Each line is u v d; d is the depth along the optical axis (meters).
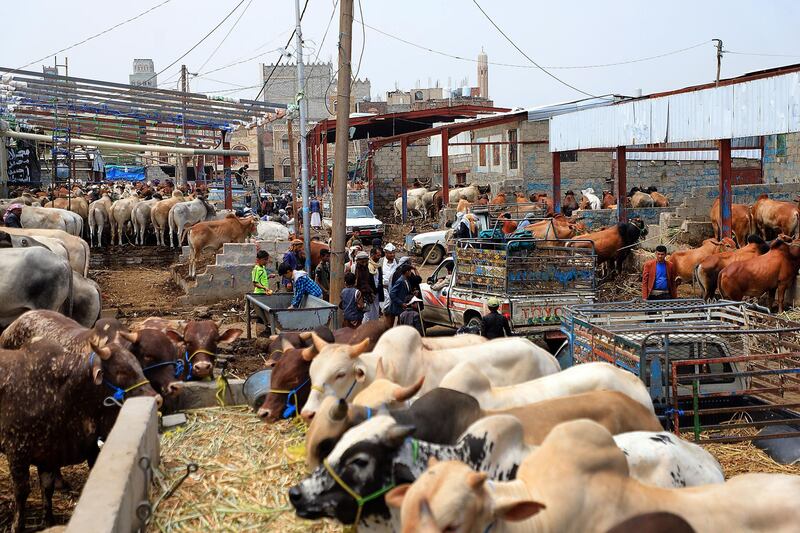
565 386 6.09
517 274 13.25
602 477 4.03
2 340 7.97
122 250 24.03
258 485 5.96
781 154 27.80
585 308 10.07
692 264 16.73
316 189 40.31
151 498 5.70
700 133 18.58
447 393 4.91
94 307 12.58
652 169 35.19
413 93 68.94
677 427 7.71
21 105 25.14
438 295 14.62
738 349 9.60
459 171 44.53
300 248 17.48
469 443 4.43
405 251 26.47
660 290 13.31
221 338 8.34
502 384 7.17
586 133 23.39
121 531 4.55
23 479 6.61
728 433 8.25
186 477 5.87
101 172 44.69
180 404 7.72
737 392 8.10
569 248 13.52
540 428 5.09
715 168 35.47
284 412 7.09
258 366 11.52
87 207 25.03
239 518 5.52
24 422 6.51
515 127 35.47
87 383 6.55
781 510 4.14
